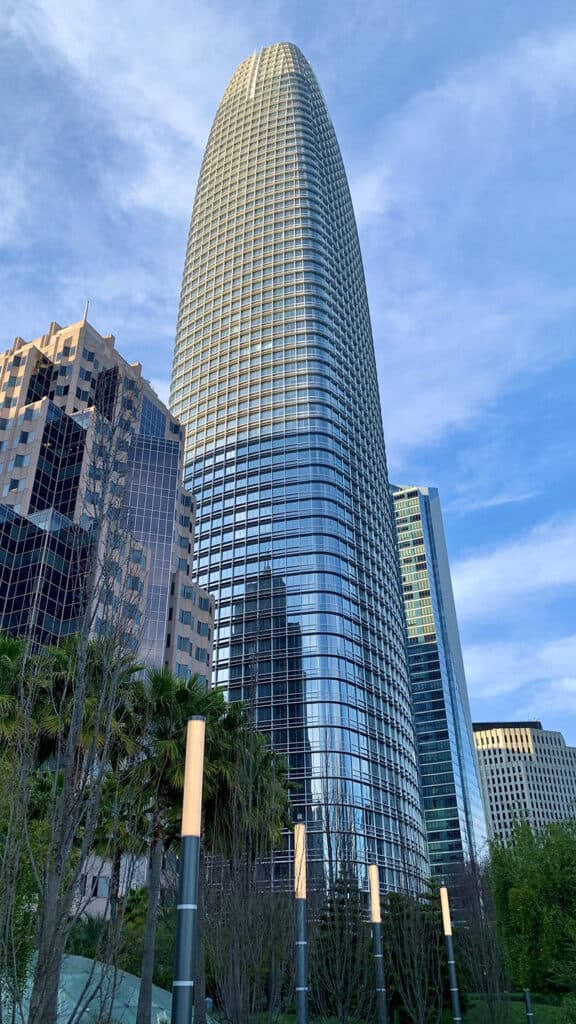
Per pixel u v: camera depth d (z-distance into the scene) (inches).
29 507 3585.1
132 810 751.7
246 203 7460.6
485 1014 1957.4
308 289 6574.8
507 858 2573.8
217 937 1077.1
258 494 5575.8
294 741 4456.2
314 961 1507.1
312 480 5467.5
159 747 1216.8
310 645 4781.0
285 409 5920.3
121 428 811.4
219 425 6131.9
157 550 3897.6
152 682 1304.1
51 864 564.7
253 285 6815.9
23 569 3174.2
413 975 1754.4
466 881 2539.4
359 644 4990.2
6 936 578.6
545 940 2245.3
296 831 1141.1
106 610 709.9
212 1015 1428.4
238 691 4773.6
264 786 1306.6
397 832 4505.4
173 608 3971.5
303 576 5059.1
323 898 1672.0
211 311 6929.1
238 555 5359.3
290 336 6323.8
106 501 779.4
